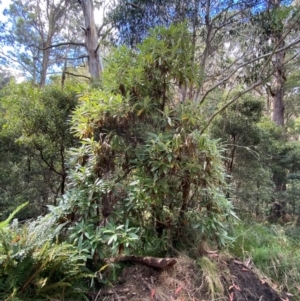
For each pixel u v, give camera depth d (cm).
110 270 165
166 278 168
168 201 206
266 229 308
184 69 210
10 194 348
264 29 314
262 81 289
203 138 188
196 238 205
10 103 300
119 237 163
